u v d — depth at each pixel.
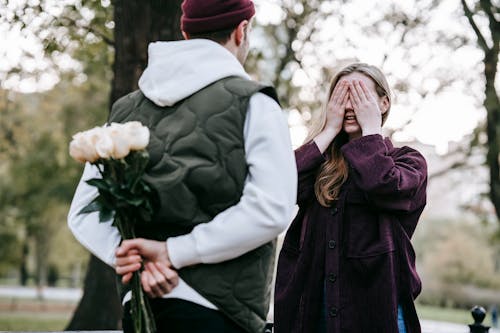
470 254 31.88
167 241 1.63
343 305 2.32
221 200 1.63
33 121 15.52
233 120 1.65
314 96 9.71
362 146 2.35
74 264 38.28
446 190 11.61
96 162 1.63
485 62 9.25
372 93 2.52
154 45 1.77
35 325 16.80
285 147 1.66
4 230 24.92
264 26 9.84
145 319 1.61
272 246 1.72
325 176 2.46
